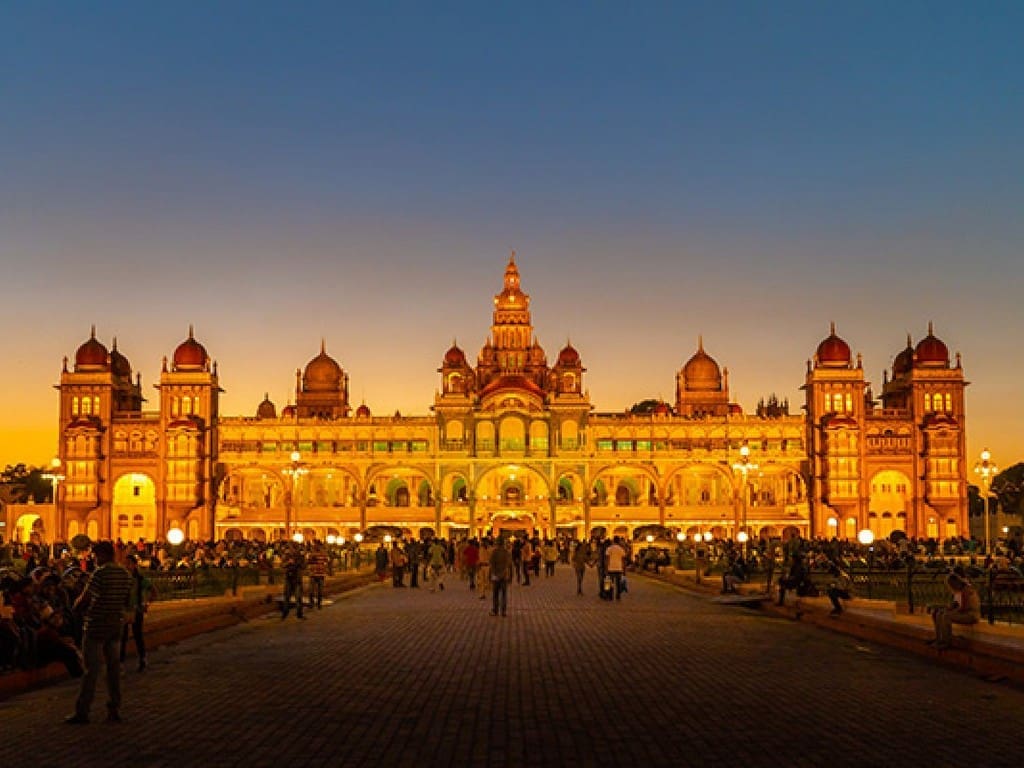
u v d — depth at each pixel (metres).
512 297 184.50
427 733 21.09
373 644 36.22
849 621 40.03
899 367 166.75
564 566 113.56
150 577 54.12
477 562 69.75
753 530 160.38
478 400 163.50
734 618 46.81
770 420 163.62
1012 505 145.25
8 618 27.44
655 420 164.50
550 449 162.12
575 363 178.62
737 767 18.42
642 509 159.88
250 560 85.06
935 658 31.92
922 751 19.55
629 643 36.28
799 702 24.47
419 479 172.50
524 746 19.98
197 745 20.08
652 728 21.56
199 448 158.50
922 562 73.25
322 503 169.00
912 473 159.38
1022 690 26.30
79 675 28.80
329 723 22.05
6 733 21.27
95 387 159.38
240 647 35.69
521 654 33.12
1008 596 44.00
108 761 18.88
